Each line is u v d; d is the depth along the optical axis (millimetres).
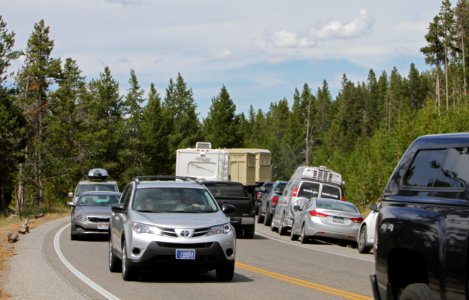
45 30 159125
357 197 112438
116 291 27828
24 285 29344
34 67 155375
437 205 14828
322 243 58062
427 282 15906
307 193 66562
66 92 168000
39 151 144375
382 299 16734
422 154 16406
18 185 134875
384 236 16500
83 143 168875
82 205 55594
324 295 27359
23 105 152500
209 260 29625
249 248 50062
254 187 110812
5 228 68250
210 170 88875
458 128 90312
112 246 34125
